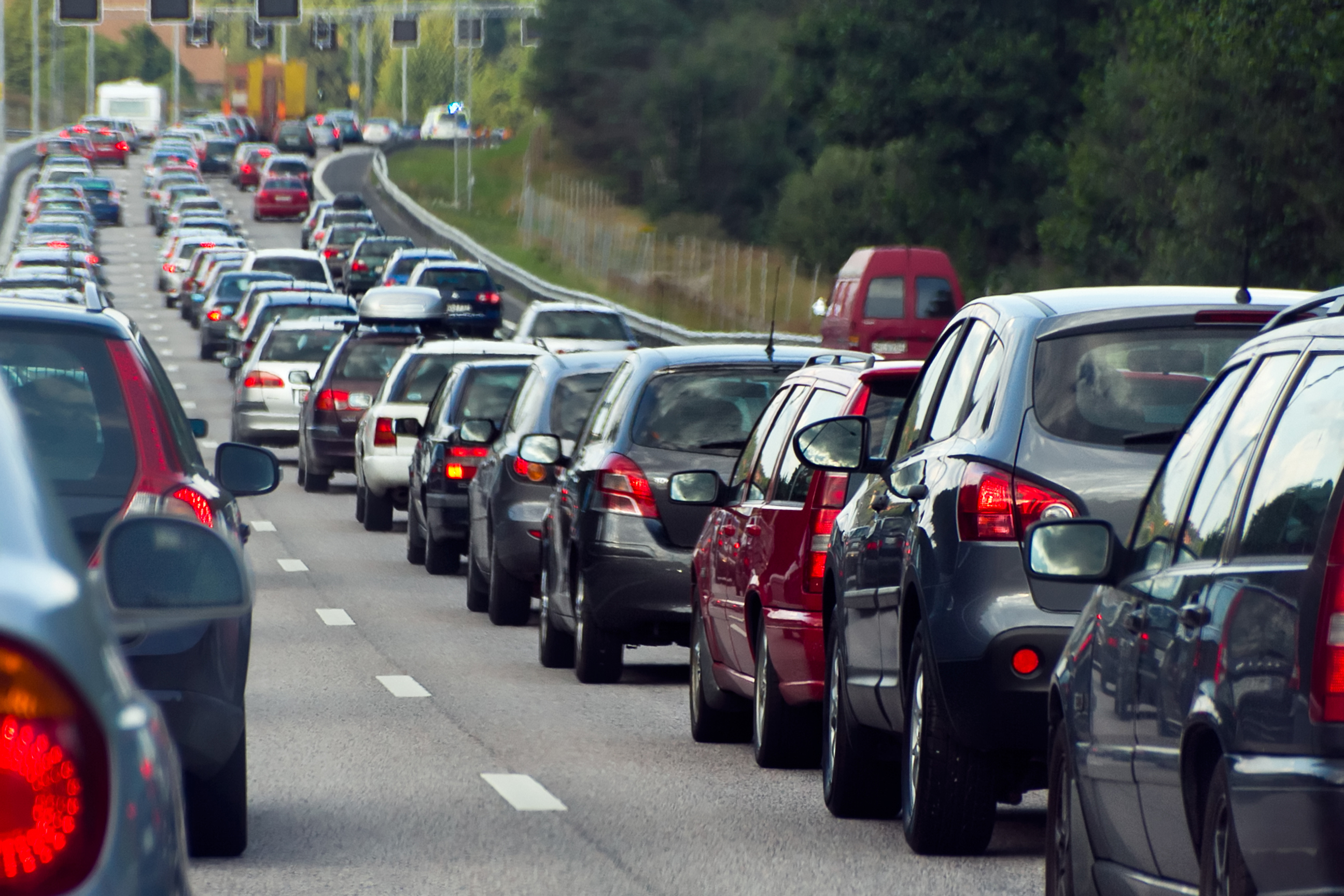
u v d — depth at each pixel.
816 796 30.09
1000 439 23.84
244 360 120.62
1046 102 181.50
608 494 40.59
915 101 181.38
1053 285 173.38
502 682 42.47
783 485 32.16
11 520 9.33
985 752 24.66
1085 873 19.59
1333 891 13.49
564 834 27.16
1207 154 122.19
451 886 24.00
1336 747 13.58
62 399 23.52
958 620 23.59
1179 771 16.20
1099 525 18.62
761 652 32.09
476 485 55.09
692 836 27.03
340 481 100.56
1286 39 116.12
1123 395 23.67
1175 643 16.53
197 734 22.98
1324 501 14.38
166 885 9.50
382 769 32.03
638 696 40.72
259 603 56.81
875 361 33.34
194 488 23.50
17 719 8.83
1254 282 121.75
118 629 20.39
